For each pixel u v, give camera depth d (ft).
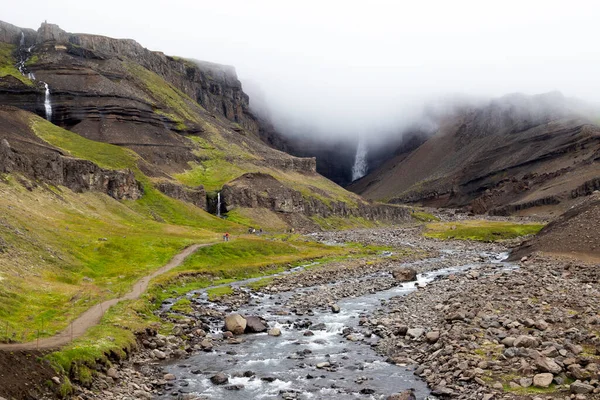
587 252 289.33
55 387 100.22
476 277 246.06
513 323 137.28
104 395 104.83
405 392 102.53
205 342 147.64
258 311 195.00
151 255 296.30
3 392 90.58
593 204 339.57
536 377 99.35
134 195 530.27
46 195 366.63
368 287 246.47
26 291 169.99
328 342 150.30
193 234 407.23
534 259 303.68
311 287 260.01
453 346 125.18
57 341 123.34
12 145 403.54
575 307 154.51
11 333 124.16
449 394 101.81
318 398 106.42
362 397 106.01
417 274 301.63
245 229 574.97
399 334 151.53
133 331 145.18
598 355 108.17
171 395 109.09
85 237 293.43
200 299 213.46
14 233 226.38
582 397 89.45
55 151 482.69
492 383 101.30
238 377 120.78
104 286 209.56
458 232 629.51
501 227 648.79
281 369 126.21
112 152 653.30
